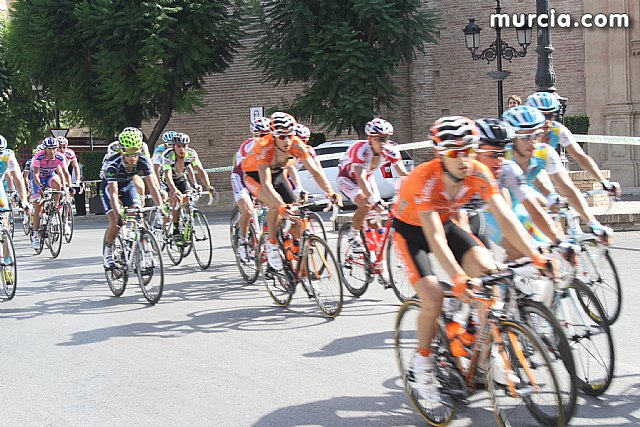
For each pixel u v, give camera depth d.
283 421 6.95
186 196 16.17
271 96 42.00
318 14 32.69
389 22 31.53
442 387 6.52
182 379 8.37
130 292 13.88
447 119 6.13
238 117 42.94
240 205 14.07
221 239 21.22
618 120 34.84
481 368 6.19
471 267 6.39
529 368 5.72
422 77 38.91
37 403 7.77
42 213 20.19
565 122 33.94
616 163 34.78
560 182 8.38
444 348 6.50
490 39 37.38
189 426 6.93
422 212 6.30
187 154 16.53
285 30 33.38
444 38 38.38
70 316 12.00
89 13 33.28
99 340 10.32
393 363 8.62
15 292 14.19
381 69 32.16
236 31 35.84
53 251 19.55
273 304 12.17
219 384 8.13
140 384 8.25
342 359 8.87
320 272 11.12
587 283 9.06
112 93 34.66
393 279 11.83
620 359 8.23
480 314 6.14
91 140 52.91
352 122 32.41
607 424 6.48
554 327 5.72
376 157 11.64
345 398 7.51
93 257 19.06
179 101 36.12
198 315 11.60
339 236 12.80
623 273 13.06
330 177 28.72
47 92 43.56
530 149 7.93
